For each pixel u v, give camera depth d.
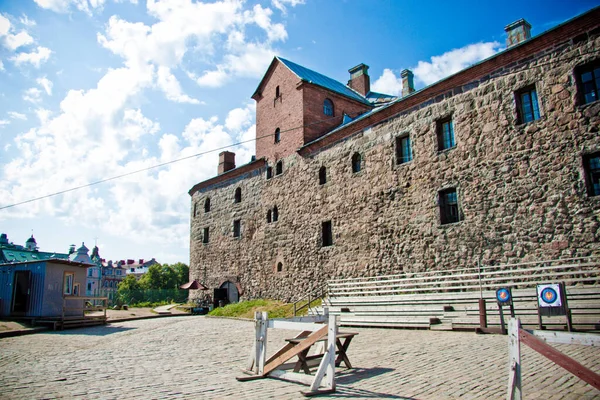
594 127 12.95
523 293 12.34
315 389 6.10
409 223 18.16
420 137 18.25
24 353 11.17
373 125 20.70
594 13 13.00
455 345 9.79
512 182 14.80
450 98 17.27
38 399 5.97
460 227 16.16
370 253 19.77
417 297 15.27
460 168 16.48
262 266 27.28
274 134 28.19
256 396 6.02
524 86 14.86
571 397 5.38
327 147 23.44
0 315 19.56
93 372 8.05
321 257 22.66
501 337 10.57
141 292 49.34
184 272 94.69
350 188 21.44
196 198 36.00
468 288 15.38
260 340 7.77
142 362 9.20
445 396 5.63
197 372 7.93
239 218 30.30
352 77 32.94
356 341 11.72
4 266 20.34
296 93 26.81
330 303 18.70
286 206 25.97
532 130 14.47
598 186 12.89
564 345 8.86
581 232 12.88
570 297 11.39
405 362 8.11
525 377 6.45
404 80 27.94
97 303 58.97
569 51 13.77
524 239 14.23
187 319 23.95
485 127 15.86
